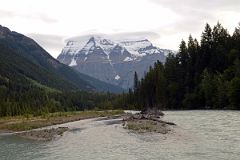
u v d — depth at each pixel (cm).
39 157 3672
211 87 11744
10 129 7619
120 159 3309
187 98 12975
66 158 3528
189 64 14775
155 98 15825
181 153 3381
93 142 4569
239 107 10419
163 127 5544
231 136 4203
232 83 10494
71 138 5150
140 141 4319
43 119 9912
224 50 13650
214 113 8506
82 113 12575
